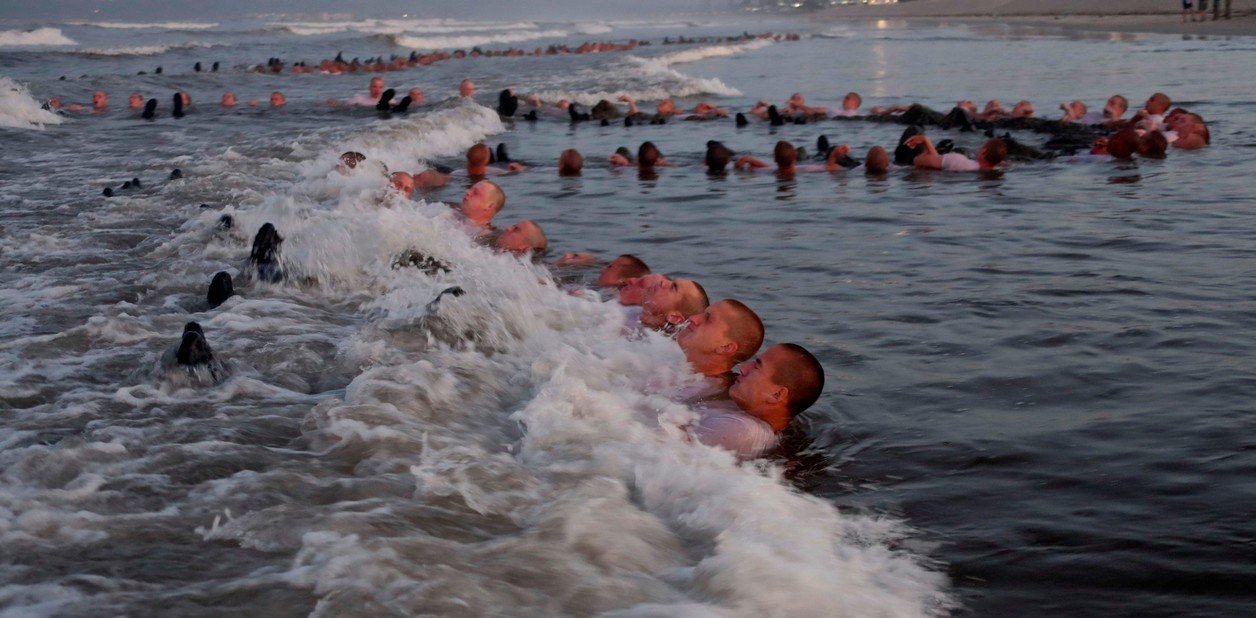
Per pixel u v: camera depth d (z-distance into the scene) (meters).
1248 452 4.57
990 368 5.88
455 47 74.38
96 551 3.38
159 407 4.91
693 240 9.70
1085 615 3.31
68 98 26.33
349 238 8.46
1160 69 30.81
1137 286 7.54
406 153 16.59
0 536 3.45
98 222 10.02
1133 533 3.86
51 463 4.09
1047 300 7.25
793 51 54.09
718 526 3.80
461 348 6.05
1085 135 17.48
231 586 3.15
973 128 18.78
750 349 5.94
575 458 4.43
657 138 19.05
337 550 3.38
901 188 12.62
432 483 4.01
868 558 3.71
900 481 4.46
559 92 28.38
